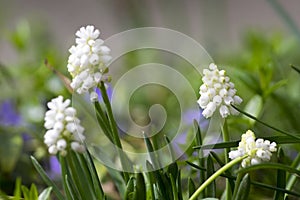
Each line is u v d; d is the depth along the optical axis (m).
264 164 0.51
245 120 0.75
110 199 0.72
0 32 1.40
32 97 0.94
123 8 1.38
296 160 0.62
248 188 0.52
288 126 0.84
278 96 0.81
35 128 0.88
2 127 0.83
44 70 0.99
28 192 0.60
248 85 0.78
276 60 0.94
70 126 0.52
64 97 0.89
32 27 1.41
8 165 0.79
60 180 0.78
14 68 1.04
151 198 0.57
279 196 0.57
